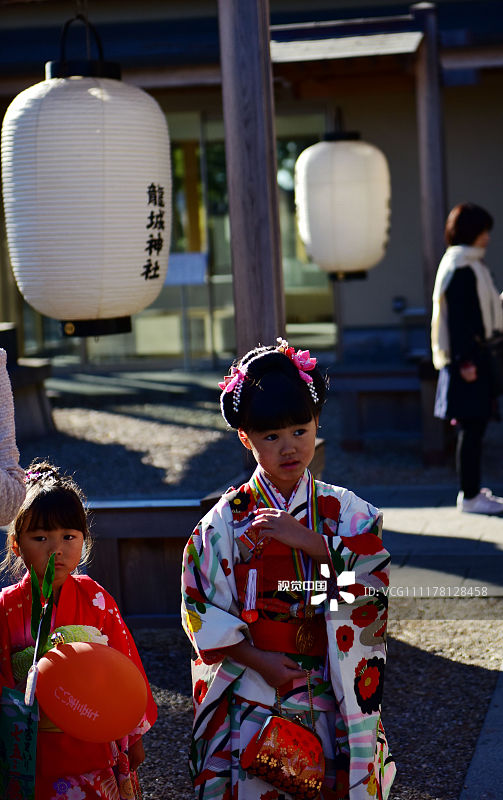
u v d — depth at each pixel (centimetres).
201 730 219
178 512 414
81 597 241
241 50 397
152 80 770
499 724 328
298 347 1178
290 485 222
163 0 1135
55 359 1236
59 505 229
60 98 377
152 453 793
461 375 567
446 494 642
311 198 700
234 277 410
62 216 380
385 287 1136
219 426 886
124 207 384
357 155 691
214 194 1177
